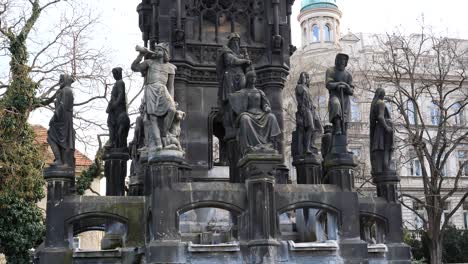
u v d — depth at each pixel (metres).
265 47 21.77
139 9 23.47
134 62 16.28
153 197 15.38
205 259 15.24
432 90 50.69
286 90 45.34
